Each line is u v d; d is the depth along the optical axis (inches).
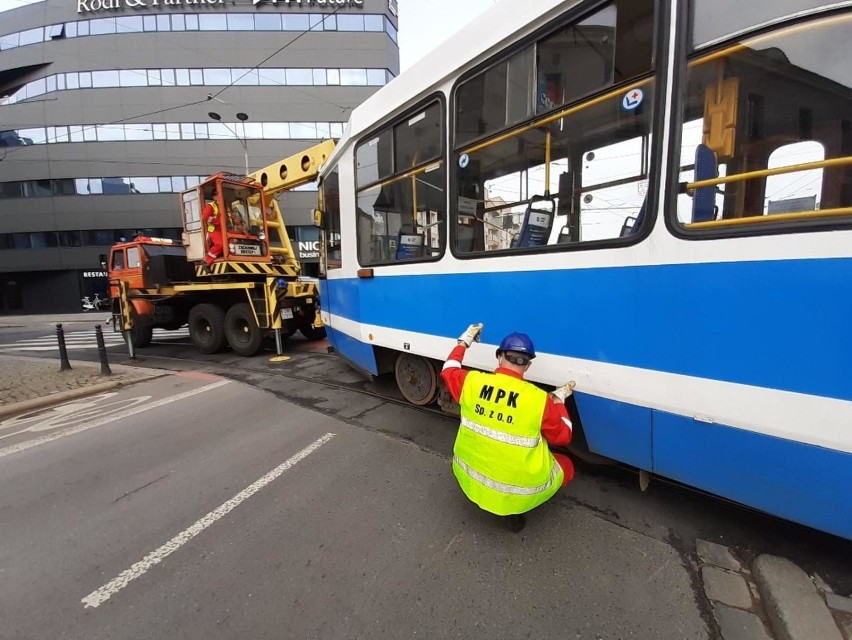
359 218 176.1
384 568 85.8
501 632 69.5
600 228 92.4
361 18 1099.9
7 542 100.2
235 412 190.5
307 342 389.1
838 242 61.0
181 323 398.9
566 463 102.1
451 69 119.5
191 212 332.8
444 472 126.0
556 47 94.2
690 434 79.6
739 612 71.4
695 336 76.6
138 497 119.0
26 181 1096.8
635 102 82.7
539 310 103.7
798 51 65.6
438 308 134.3
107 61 1064.2
